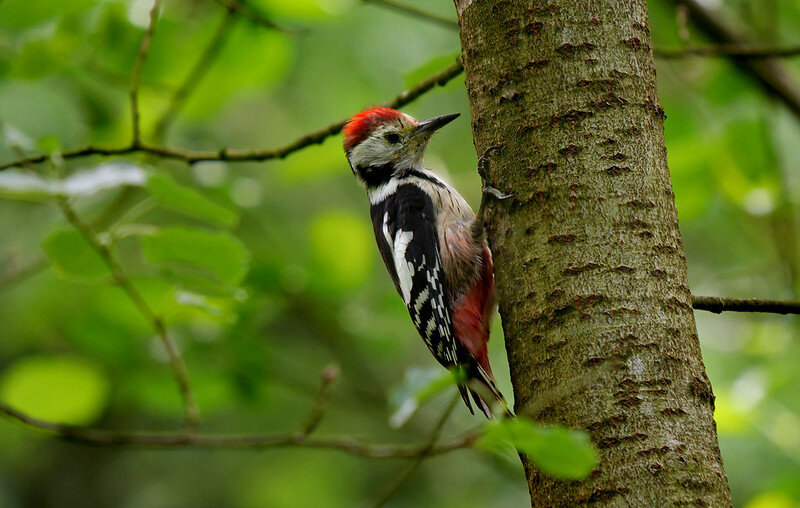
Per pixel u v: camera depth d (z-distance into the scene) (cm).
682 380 470
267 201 1418
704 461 454
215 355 967
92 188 709
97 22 891
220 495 1504
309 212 1438
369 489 1506
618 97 513
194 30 980
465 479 1501
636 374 466
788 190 1072
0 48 887
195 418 776
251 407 984
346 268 1026
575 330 484
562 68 519
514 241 521
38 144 725
